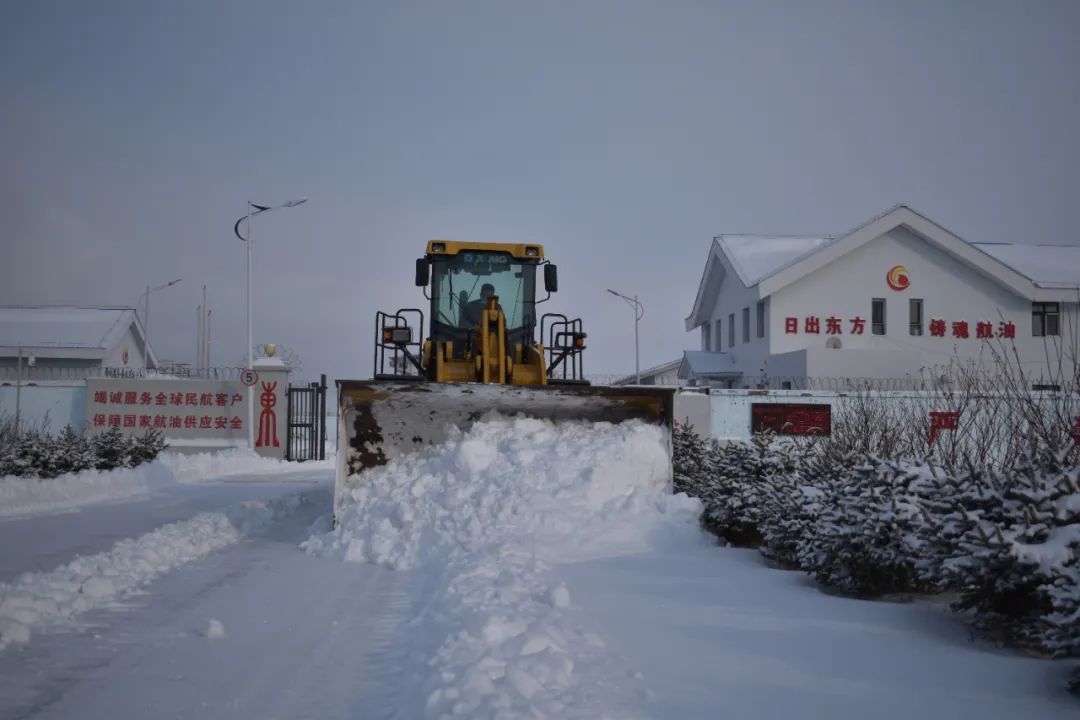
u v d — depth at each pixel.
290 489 18.69
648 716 3.99
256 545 10.05
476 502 9.08
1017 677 4.61
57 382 29.12
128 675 4.91
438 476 9.59
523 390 10.08
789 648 5.18
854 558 6.68
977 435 9.52
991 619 5.61
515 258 12.72
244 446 28.84
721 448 10.98
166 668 5.05
